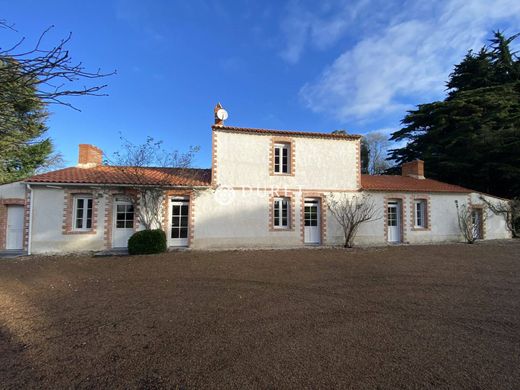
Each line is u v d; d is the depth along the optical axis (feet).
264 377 9.16
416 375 9.28
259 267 26.48
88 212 38.01
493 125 63.82
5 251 36.94
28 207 36.40
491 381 8.98
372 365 9.89
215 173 40.40
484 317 14.64
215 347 11.28
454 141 66.74
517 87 72.28
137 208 37.99
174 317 14.56
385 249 38.70
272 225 41.68
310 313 15.14
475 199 51.52
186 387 8.66
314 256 32.60
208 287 20.11
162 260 29.81
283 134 43.01
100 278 22.66
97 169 42.68
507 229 53.36
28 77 8.81
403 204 47.16
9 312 15.28
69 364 10.03
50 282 21.57
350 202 44.60
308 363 10.02
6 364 10.02
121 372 9.52
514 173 57.31
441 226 48.60
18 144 15.37
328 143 44.65
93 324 13.67
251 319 14.29
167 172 44.52
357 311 15.46
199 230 39.40
